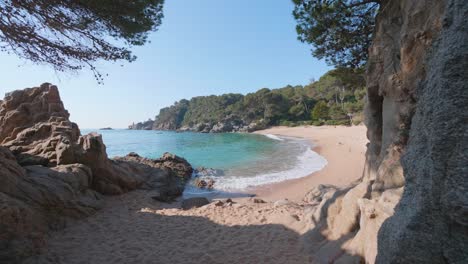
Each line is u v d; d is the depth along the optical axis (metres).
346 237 4.97
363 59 10.38
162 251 6.08
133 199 11.16
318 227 5.99
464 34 1.81
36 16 5.79
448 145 1.77
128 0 6.52
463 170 1.63
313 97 85.38
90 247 6.31
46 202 7.48
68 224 7.64
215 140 52.47
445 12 2.05
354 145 27.52
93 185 11.19
